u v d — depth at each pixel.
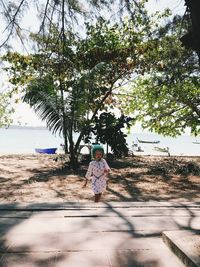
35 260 3.71
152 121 20.20
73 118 15.02
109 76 19.33
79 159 18.41
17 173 13.98
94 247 4.12
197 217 5.46
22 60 15.89
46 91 14.57
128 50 18.30
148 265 3.61
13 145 59.16
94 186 7.82
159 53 17.14
